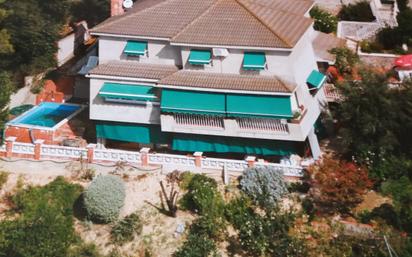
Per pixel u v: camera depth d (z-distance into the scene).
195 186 40.31
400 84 43.97
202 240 37.12
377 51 54.19
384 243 35.81
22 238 38.00
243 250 37.62
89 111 47.81
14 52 62.09
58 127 47.19
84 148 43.62
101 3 74.75
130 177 42.75
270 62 41.75
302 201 39.81
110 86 43.62
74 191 42.31
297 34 42.69
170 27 44.00
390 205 38.47
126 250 38.94
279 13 45.59
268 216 38.09
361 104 41.53
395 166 40.62
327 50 50.06
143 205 41.12
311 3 49.78
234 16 44.12
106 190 39.72
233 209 39.38
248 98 40.97
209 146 43.56
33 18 62.94
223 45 41.53
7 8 62.34
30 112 51.16
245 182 40.44
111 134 45.44
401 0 61.72
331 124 47.00
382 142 40.75
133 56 44.78
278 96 40.62
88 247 39.25
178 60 44.25
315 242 37.38
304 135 41.62
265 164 41.34
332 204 39.34
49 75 60.78
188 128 42.50
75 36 65.06
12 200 42.66
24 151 44.38
